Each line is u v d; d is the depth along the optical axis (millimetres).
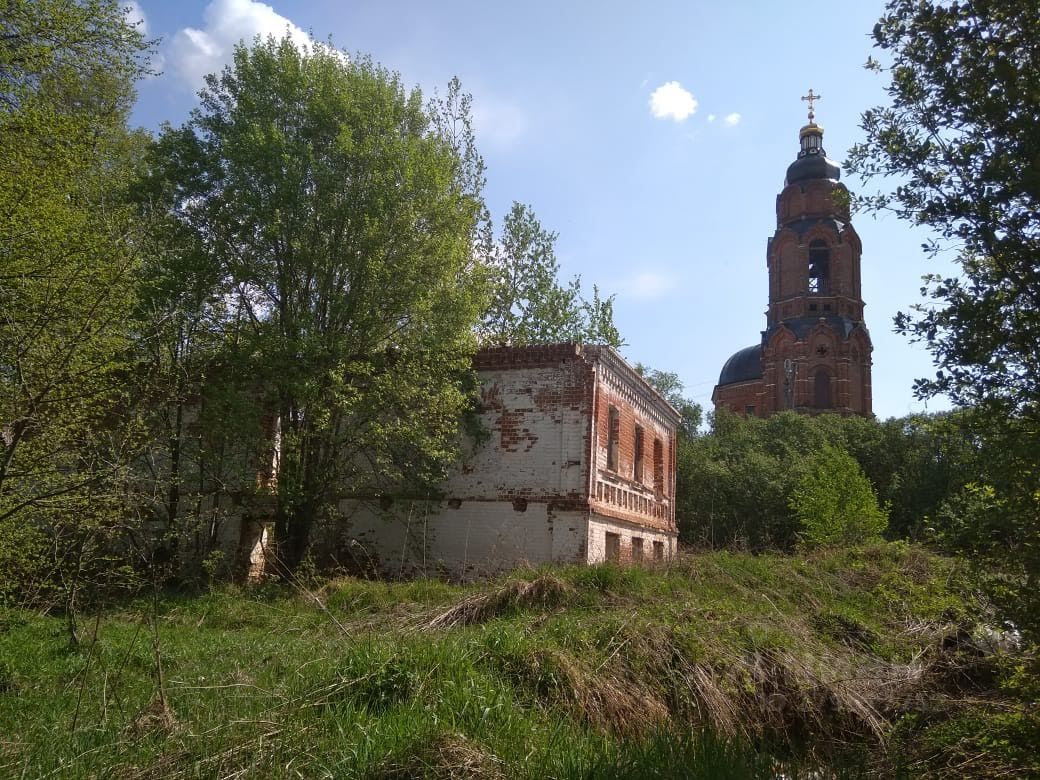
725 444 41688
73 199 12375
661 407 25984
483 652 8391
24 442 9328
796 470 35156
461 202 19953
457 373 19500
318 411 17281
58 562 10633
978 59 5375
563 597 12094
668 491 27031
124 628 11750
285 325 17953
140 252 12734
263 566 19734
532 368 19531
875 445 38531
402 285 18062
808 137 53844
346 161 18062
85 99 14867
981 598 6230
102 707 6812
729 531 33875
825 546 21422
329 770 5535
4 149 11094
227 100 18922
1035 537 5059
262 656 9266
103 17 12133
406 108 19703
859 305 51500
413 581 17188
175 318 15312
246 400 17188
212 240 18031
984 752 6789
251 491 18172
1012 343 5168
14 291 9445
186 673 8398
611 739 6875
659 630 9461
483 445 19578
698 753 6613
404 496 19641
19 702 7449
